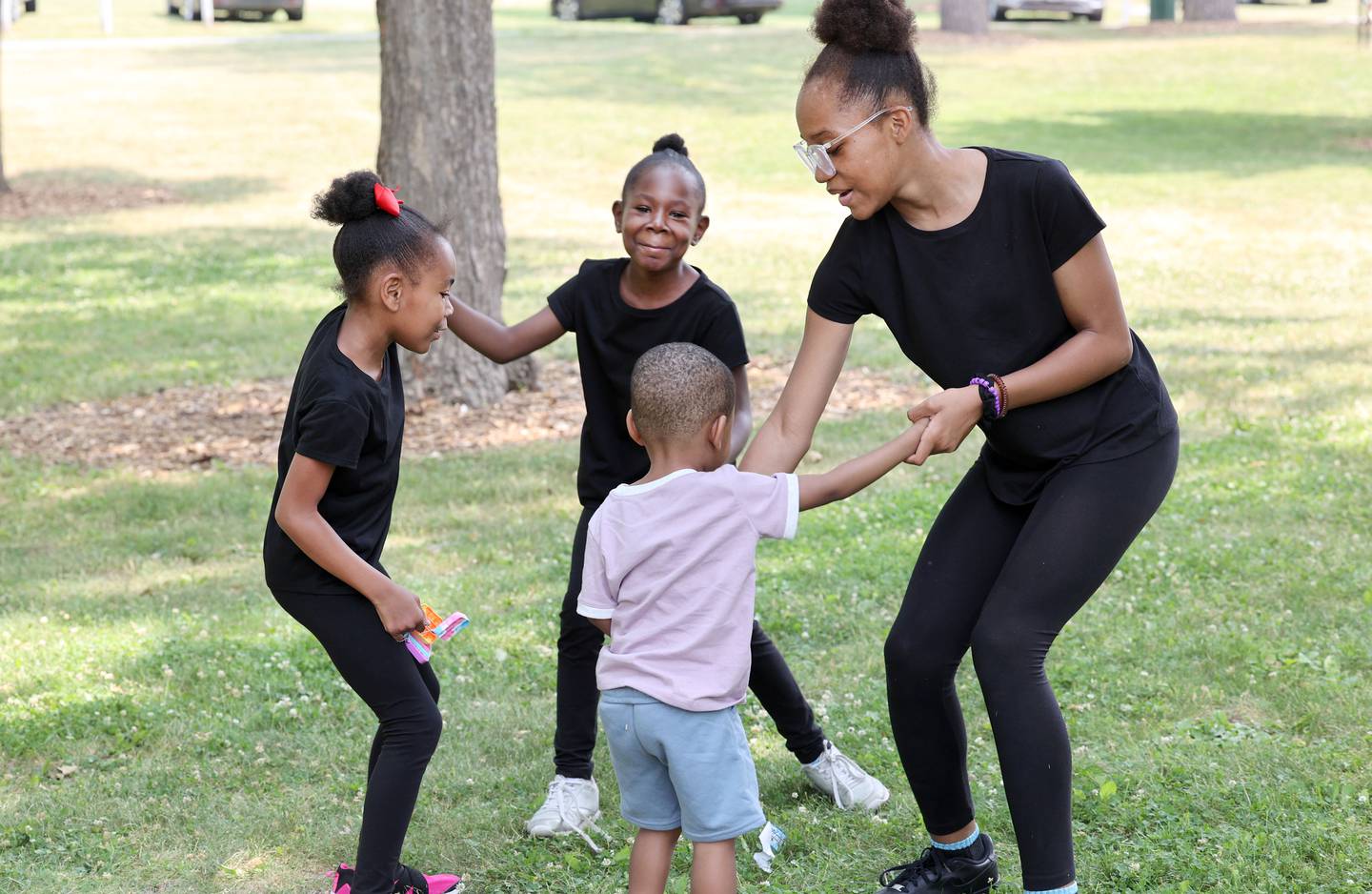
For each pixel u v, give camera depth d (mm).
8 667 4871
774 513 2990
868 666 4812
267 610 5496
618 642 3033
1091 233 2945
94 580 5930
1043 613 3020
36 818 3820
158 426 8508
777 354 9984
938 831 3307
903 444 3061
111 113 23875
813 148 2988
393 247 3129
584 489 3865
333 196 3129
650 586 2979
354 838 3729
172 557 6254
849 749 4156
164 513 6867
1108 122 22312
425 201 8453
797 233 15203
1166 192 17172
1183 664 4672
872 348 10352
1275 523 6133
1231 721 4277
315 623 3234
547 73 27562
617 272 3816
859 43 2932
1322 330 10375
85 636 5203
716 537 2973
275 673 4816
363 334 3193
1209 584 5410
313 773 4121
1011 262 3000
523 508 6848
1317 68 26391
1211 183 17703
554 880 3525
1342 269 12789
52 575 6004
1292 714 4273
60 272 13180
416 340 3227
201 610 5512
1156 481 3121
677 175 3623
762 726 4344
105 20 35781
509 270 13109
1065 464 3115
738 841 3664
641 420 3041
